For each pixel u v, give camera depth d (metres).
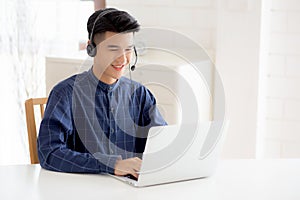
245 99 3.58
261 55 3.54
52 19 4.07
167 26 3.81
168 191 1.95
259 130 3.63
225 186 2.02
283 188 2.01
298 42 3.55
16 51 4.11
